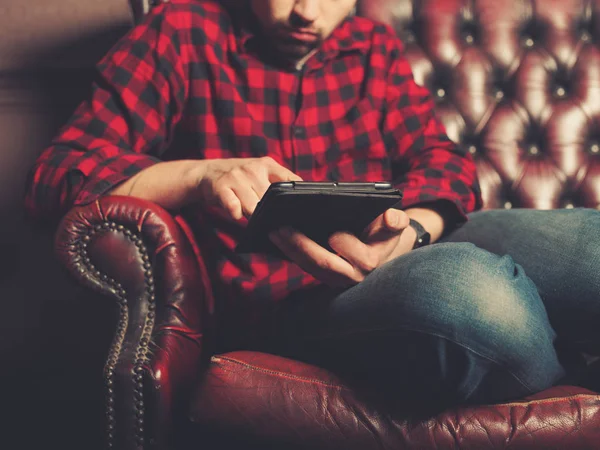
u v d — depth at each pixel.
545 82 1.48
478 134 1.47
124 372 0.75
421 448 0.71
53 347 1.43
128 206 0.83
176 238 0.84
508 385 0.72
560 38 1.49
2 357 1.42
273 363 0.77
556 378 0.77
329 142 1.08
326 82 1.09
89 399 1.43
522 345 0.70
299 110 1.06
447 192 1.01
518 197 1.44
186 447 0.78
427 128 1.16
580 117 1.47
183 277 0.83
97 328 1.44
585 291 0.82
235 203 0.79
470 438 0.71
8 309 1.41
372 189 0.65
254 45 1.07
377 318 0.74
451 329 0.69
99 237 0.83
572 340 0.84
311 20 0.98
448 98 1.47
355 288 0.79
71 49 1.38
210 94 1.04
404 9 1.48
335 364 0.82
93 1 1.38
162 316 0.81
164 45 1.02
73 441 1.41
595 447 0.72
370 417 0.72
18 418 1.41
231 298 0.98
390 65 1.17
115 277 0.82
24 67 1.38
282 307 0.95
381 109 1.14
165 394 0.76
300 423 0.73
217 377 0.75
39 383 1.43
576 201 1.46
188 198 0.87
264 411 0.74
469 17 1.49
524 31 1.50
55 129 1.39
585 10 1.51
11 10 1.37
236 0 1.08
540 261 0.88
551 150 1.46
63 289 1.42
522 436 0.71
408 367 0.73
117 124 0.99
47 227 0.93
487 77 1.48
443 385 0.72
